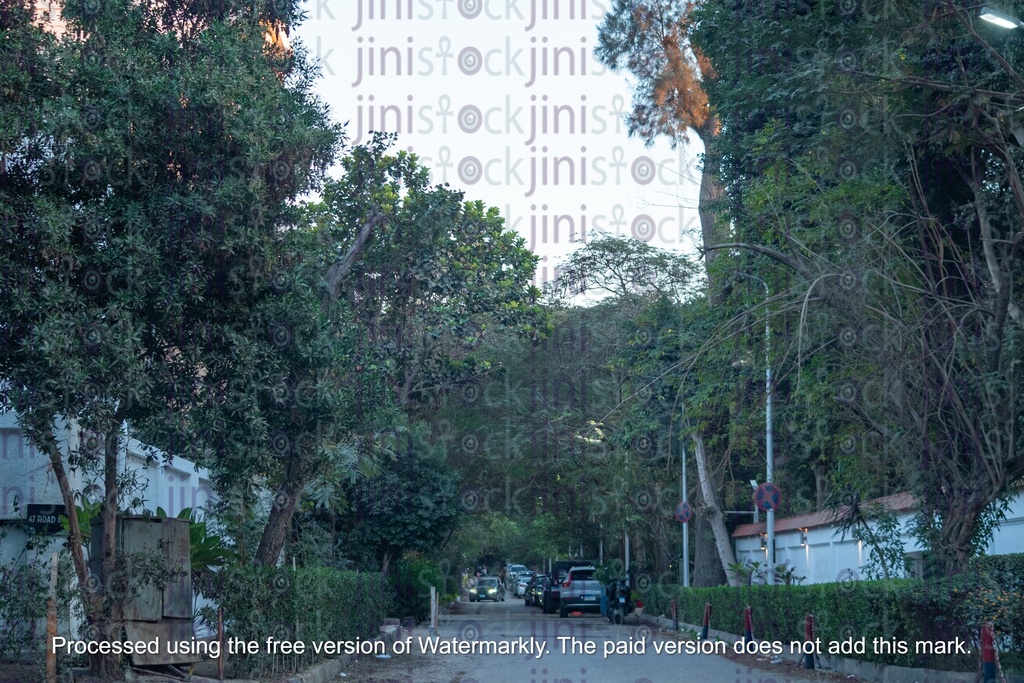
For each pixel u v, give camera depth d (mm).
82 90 11078
